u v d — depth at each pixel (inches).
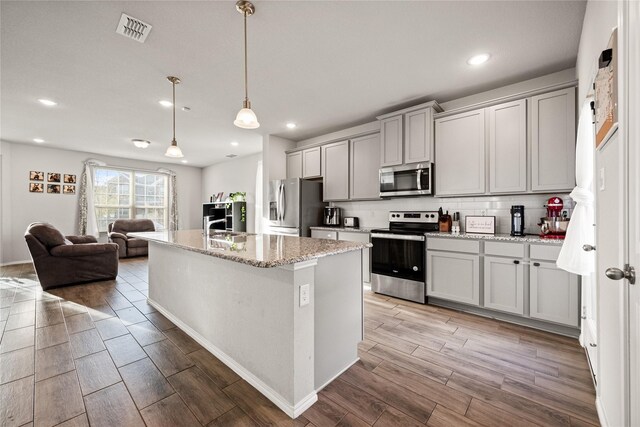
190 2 70.7
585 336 82.0
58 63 98.1
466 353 82.3
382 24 79.7
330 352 69.6
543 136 101.6
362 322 80.8
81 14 74.0
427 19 77.7
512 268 100.6
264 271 65.0
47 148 225.3
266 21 77.9
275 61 98.7
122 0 69.4
